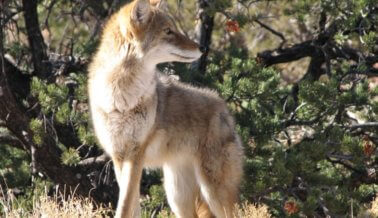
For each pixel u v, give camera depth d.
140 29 10.30
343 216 12.95
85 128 13.16
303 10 15.56
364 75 15.08
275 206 13.53
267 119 13.90
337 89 14.26
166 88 11.17
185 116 11.19
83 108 14.45
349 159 13.60
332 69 17.02
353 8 14.77
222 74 14.91
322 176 13.44
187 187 11.62
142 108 10.47
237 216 11.18
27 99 14.41
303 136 15.09
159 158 11.16
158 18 10.52
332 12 15.02
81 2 16.67
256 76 14.10
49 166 13.53
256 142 13.62
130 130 10.52
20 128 13.51
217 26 21.44
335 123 14.48
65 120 12.98
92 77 10.72
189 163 11.55
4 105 13.23
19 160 15.09
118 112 10.45
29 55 16.28
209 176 11.36
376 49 16.14
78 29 20.30
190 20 21.28
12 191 13.70
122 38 10.37
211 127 11.36
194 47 10.75
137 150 10.62
